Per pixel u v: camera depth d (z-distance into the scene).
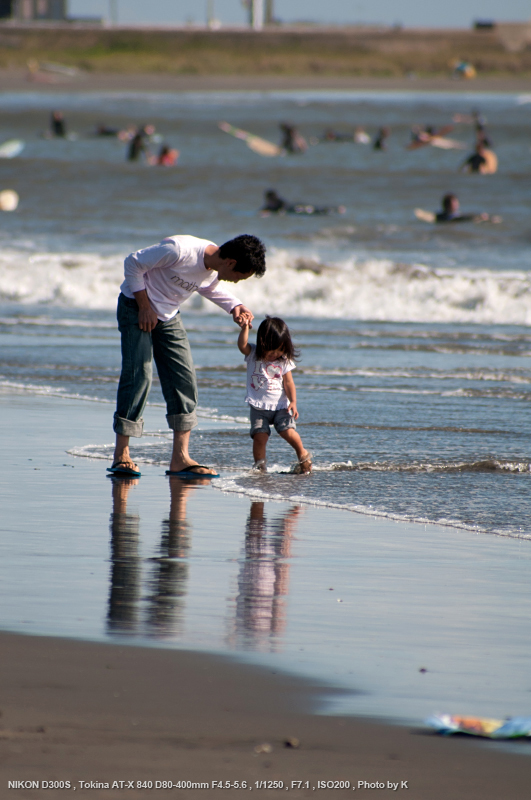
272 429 34.50
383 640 15.80
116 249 83.12
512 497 25.89
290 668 14.50
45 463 29.27
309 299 66.12
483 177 144.62
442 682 14.20
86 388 41.56
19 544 20.84
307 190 132.00
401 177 144.88
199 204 118.06
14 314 63.06
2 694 13.27
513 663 15.00
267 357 28.25
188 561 19.88
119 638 15.51
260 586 18.38
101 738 12.06
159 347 28.52
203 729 12.40
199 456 30.56
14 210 110.00
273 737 12.25
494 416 36.09
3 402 38.62
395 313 64.25
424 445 31.77
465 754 11.94
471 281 64.88
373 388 41.28
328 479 27.81
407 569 19.70
